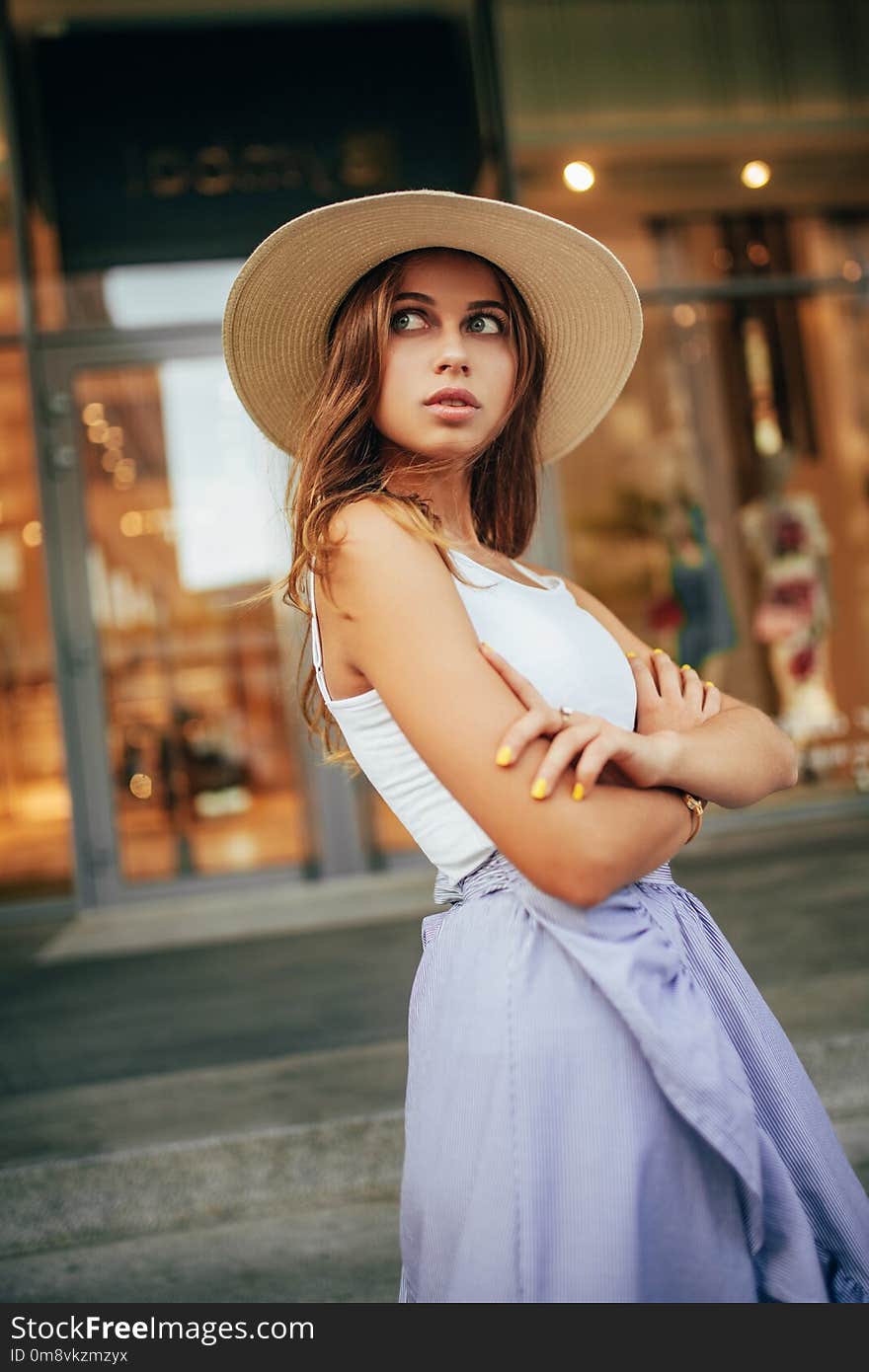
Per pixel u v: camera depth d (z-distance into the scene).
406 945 4.14
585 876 0.96
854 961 3.25
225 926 4.95
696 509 6.12
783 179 6.08
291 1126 2.48
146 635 5.75
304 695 1.26
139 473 5.75
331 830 5.76
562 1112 1.01
